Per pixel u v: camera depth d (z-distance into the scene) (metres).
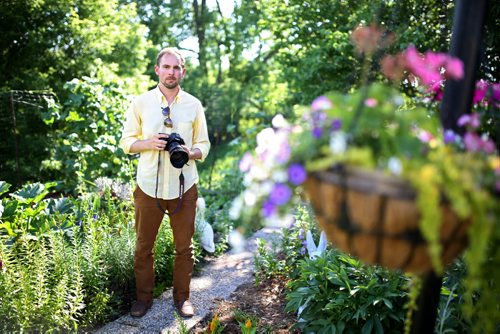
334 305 2.23
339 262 2.54
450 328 1.85
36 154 7.42
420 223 0.89
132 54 10.30
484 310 1.17
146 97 2.88
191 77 14.97
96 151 5.29
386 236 0.96
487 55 2.55
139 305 3.01
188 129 2.90
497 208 0.91
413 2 4.09
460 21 1.26
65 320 2.58
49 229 3.04
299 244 3.62
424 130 1.09
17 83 7.57
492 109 1.48
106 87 5.56
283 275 3.56
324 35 7.52
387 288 2.18
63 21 8.10
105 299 2.85
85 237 3.29
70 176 6.04
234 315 2.94
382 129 1.02
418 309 1.42
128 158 5.32
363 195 0.94
